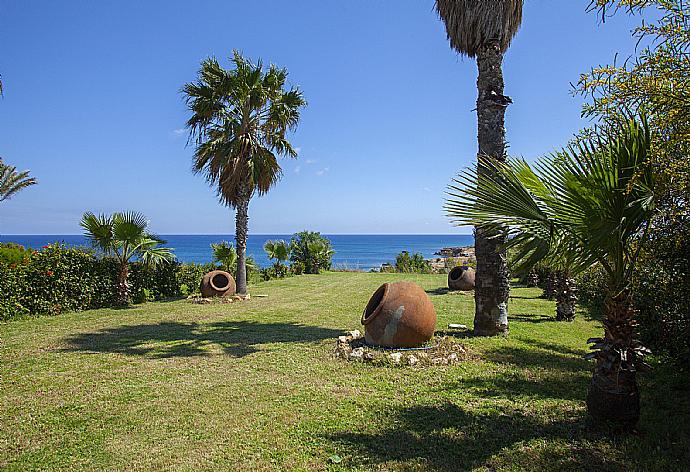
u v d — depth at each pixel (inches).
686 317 222.7
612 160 150.6
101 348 313.3
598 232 150.5
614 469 139.9
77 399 210.2
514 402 199.9
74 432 174.1
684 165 140.3
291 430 173.8
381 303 292.8
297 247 1091.3
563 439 160.7
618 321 161.5
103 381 237.3
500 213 164.2
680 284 223.9
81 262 490.3
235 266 744.3
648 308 254.4
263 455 154.0
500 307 345.7
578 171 150.6
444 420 180.2
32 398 211.8
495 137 337.7
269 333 366.3
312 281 869.2
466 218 168.6
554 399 203.9
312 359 279.0
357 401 203.3
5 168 650.2
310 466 146.0
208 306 527.5
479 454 151.6
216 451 157.5
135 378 242.5
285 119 619.8
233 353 298.0
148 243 542.0
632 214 151.5
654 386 224.5
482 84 342.6
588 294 512.4
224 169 603.8
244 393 216.8
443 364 263.6
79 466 148.1
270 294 655.1
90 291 498.6
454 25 344.2
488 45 339.3
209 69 585.9
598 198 147.8
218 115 614.2
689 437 161.9
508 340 331.0
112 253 515.2
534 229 159.5
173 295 608.4
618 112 164.9
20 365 269.1
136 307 514.3
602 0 143.6
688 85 141.9
